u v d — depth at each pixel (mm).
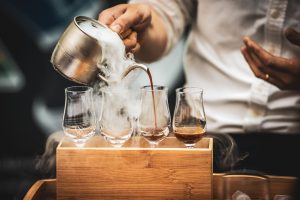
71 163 1523
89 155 1517
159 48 2061
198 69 2166
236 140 2041
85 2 3139
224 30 2031
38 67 3211
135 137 1627
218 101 2100
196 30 2170
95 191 1530
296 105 1973
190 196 1507
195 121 1537
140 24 1818
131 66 1519
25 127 3285
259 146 2000
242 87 2039
